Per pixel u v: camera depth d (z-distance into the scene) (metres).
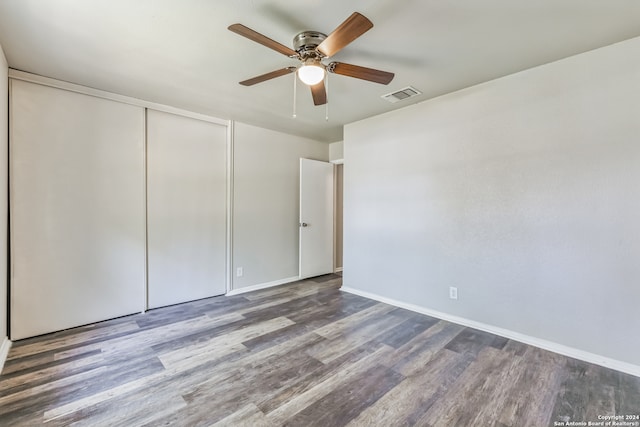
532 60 2.31
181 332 2.71
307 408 1.69
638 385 1.90
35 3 1.63
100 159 2.90
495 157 2.65
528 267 2.48
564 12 1.74
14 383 1.92
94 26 1.85
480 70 2.47
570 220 2.28
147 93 2.95
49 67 2.41
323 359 2.24
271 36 1.97
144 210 3.18
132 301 3.12
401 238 3.39
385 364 2.16
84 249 2.82
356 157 3.88
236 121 3.90
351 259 3.98
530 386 1.90
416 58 2.27
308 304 3.51
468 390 1.86
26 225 2.53
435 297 3.10
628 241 2.05
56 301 2.68
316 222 4.83
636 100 2.02
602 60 2.13
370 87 2.79
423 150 3.18
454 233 2.94
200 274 3.64
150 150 3.23
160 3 1.64
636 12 1.74
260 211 4.21
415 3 1.64
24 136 2.51
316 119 3.80
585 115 2.21
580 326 2.23
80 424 1.57
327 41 1.67
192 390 1.86
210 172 3.70
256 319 3.04
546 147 2.38
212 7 1.68
